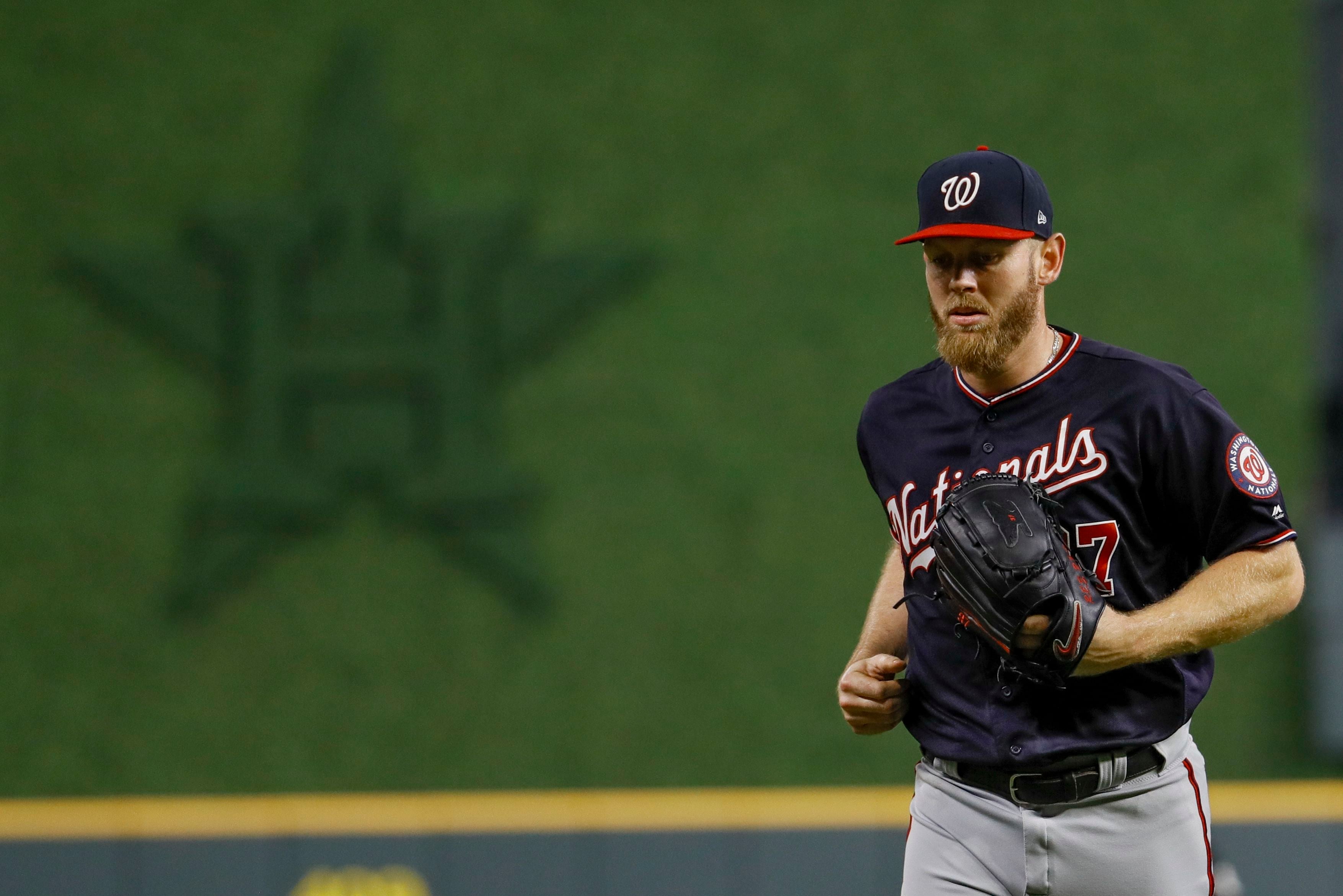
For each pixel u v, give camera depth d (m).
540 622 23.55
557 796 23.30
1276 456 23.59
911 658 7.25
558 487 23.62
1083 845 6.72
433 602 23.53
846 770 23.39
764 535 23.67
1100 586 6.45
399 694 23.50
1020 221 6.33
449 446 23.31
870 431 7.36
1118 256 23.78
